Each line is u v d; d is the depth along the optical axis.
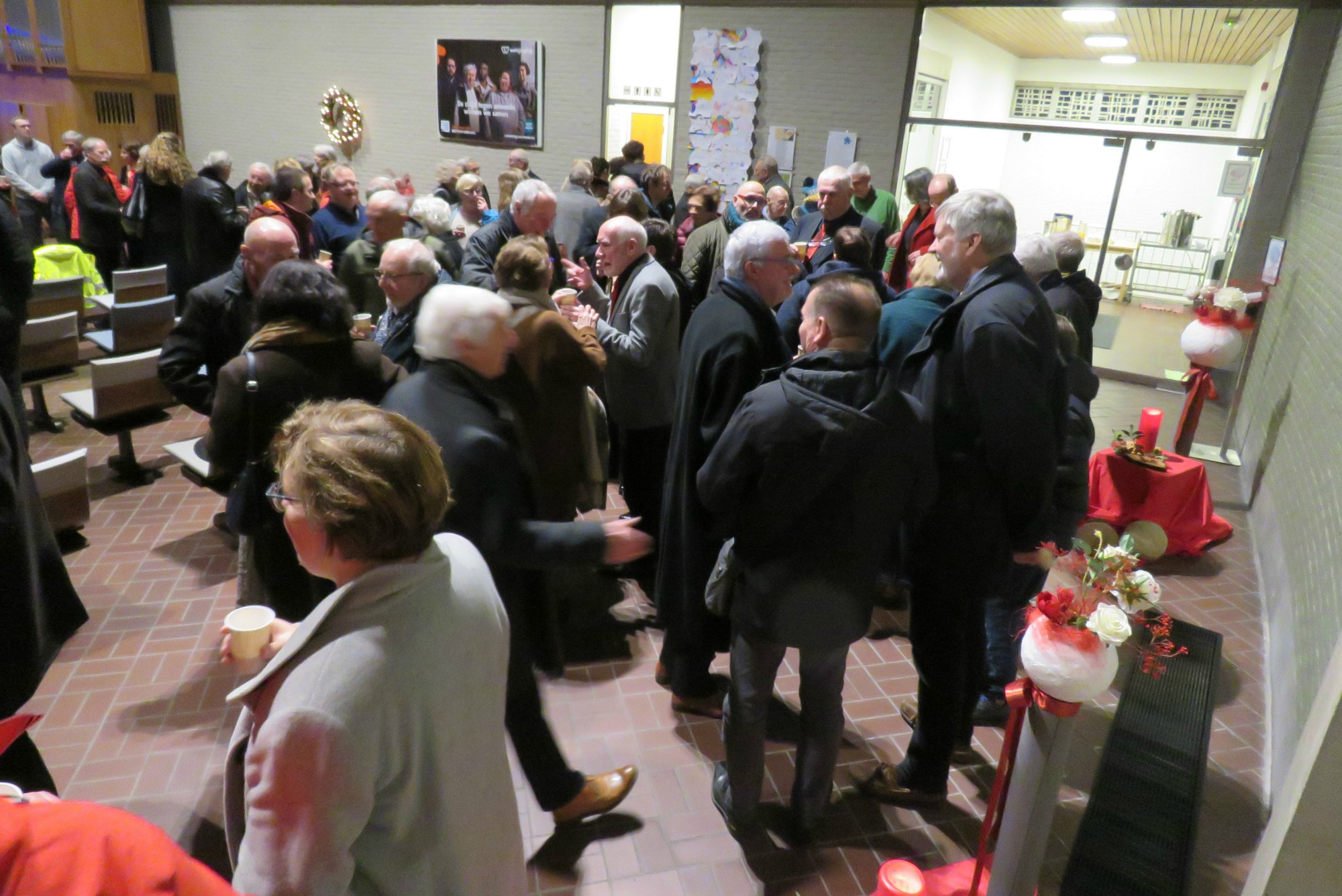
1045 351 2.32
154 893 0.81
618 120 9.54
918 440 2.12
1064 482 2.99
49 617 2.21
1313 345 4.41
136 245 8.30
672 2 8.78
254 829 1.14
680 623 2.98
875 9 8.03
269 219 3.06
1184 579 4.34
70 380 6.40
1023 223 11.01
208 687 3.08
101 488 4.65
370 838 1.24
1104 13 7.60
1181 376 7.77
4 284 3.69
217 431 2.28
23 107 12.23
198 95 12.57
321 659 1.15
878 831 2.57
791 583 2.14
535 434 2.97
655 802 2.65
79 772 2.64
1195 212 10.02
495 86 10.05
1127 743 3.03
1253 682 3.45
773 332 2.76
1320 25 6.59
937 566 2.47
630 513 3.89
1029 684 1.97
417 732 1.22
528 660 2.25
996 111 11.15
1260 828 2.68
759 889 2.34
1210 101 10.84
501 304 1.97
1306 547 3.50
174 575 3.81
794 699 3.20
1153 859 2.51
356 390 2.40
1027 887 2.09
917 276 3.14
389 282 3.19
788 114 8.64
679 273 4.55
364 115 11.16
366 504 1.17
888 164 8.38
